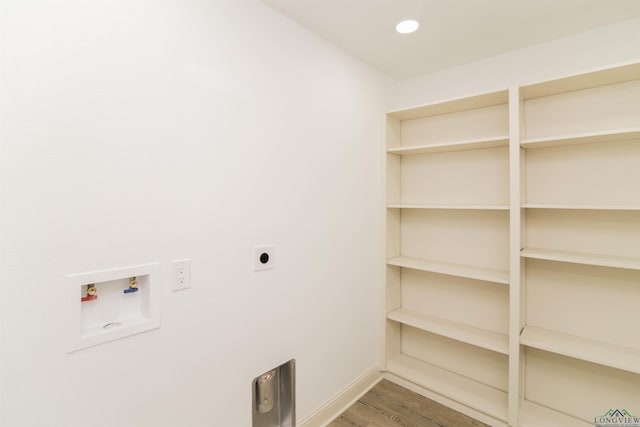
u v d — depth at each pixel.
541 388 1.99
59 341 0.97
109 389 1.08
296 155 1.75
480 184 2.25
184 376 1.28
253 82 1.52
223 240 1.41
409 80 2.58
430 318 2.42
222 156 1.40
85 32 1.01
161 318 1.20
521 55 2.06
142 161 1.14
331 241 2.01
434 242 2.47
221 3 1.38
